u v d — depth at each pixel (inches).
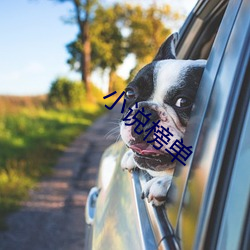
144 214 55.8
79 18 1091.3
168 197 52.9
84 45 1109.7
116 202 72.5
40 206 215.0
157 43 1409.9
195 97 53.7
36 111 650.2
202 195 41.3
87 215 97.0
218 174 40.3
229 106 42.5
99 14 1226.6
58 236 177.3
